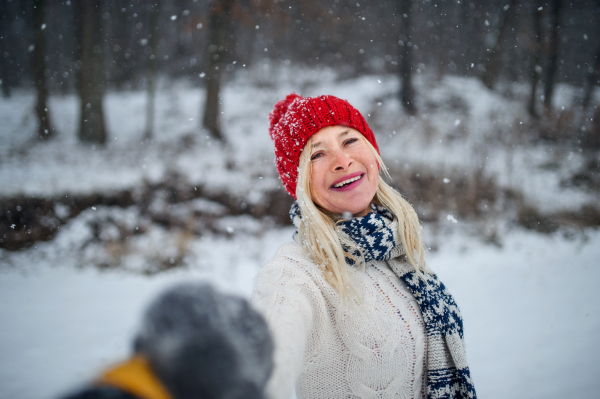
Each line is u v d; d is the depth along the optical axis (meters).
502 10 20.02
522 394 3.13
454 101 17.12
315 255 1.06
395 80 19.55
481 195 9.54
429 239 7.96
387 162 10.53
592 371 3.40
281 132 1.26
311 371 1.00
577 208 9.56
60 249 7.20
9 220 7.80
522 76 21.62
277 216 8.86
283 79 20.78
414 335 1.13
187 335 0.35
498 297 5.38
